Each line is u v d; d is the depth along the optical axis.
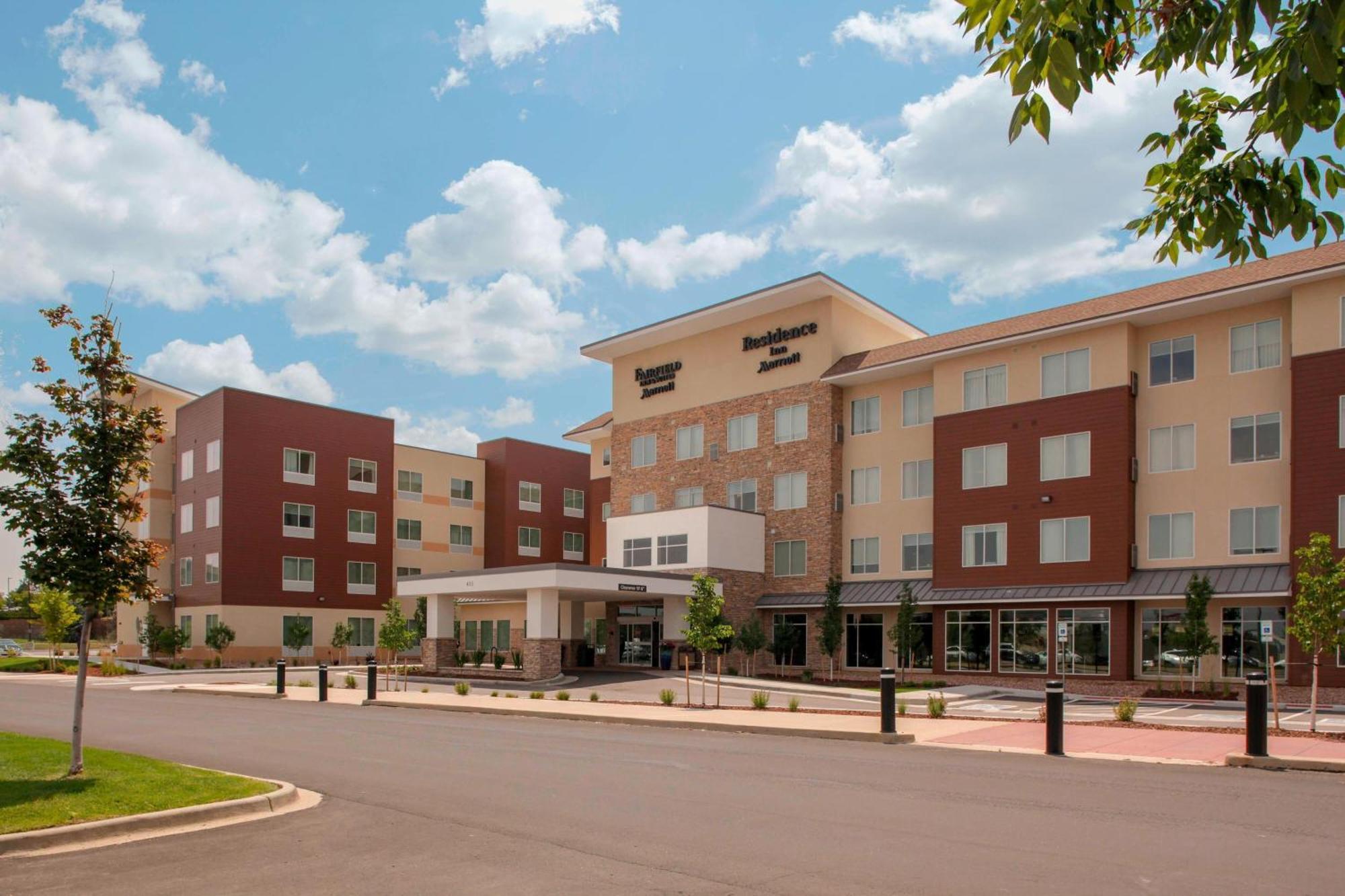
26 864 8.52
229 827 10.06
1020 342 36.22
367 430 60.53
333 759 15.31
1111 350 33.97
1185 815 10.13
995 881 7.57
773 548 43.41
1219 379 32.25
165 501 59.53
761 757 15.17
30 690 35.53
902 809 10.62
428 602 43.59
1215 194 5.27
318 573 57.09
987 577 36.19
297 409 57.28
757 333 45.28
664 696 27.03
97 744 17.53
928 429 39.97
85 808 10.16
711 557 41.12
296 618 55.78
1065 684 33.41
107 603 12.48
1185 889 7.30
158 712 24.78
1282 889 7.30
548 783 12.66
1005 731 18.11
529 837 9.40
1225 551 31.47
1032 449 35.56
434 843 9.20
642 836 9.36
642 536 44.09
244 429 54.84
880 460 41.25
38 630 85.25
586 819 10.21
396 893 7.47
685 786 12.32
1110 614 32.94
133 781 11.77
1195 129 5.54
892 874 7.83
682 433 47.75
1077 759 14.73
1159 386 33.59
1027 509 35.41
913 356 39.06
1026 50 4.29
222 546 53.28
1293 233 5.18
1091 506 33.81
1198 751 15.12
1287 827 9.53
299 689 34.31
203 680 42.41
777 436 43.84
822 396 42.38
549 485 70.19
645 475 49.00
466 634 55.97
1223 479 31.81
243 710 25.67
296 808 11.09
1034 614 34.94
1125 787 11.96
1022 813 10.30
